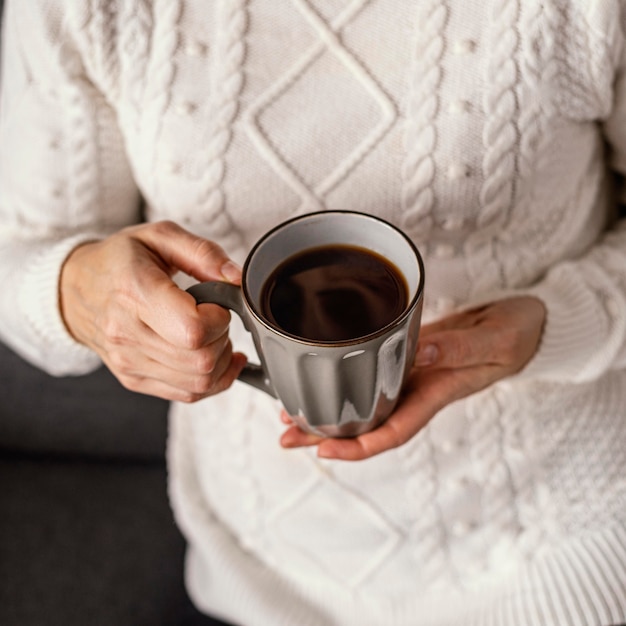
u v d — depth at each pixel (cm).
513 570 84
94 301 70
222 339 64
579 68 71
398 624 90
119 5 72
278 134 73
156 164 76
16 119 79
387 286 62
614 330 77
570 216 79
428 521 83
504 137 72
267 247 62
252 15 71
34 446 117
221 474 91
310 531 88
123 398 112
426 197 74
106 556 107
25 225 82
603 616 80
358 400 63
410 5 70
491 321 72
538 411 80
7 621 101
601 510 81
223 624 103
